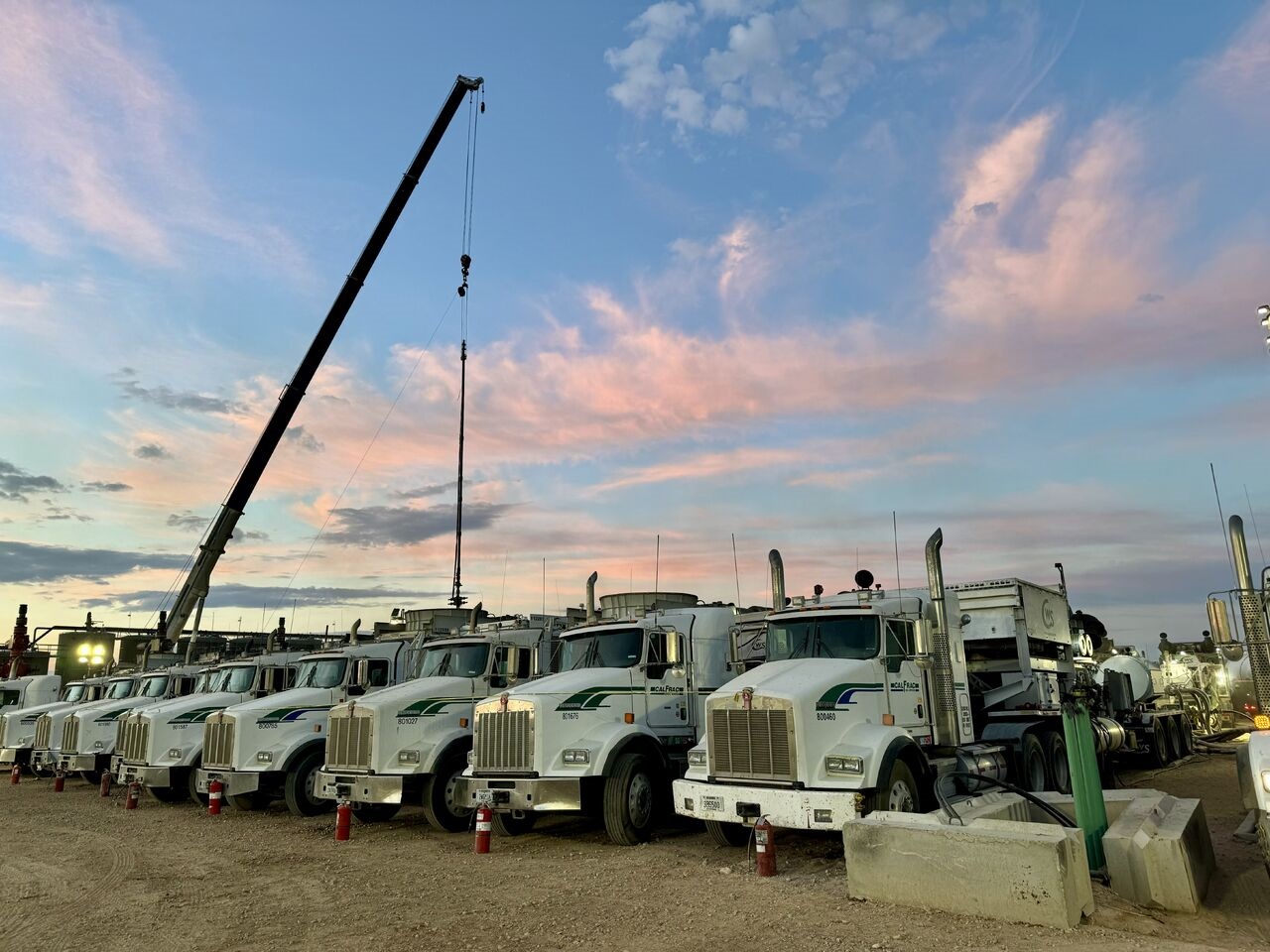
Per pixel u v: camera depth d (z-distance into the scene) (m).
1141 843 7.69
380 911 8.27
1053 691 15.64
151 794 18.98
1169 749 21.28
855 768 9.53
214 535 31.91
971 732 12.67
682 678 13.23
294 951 7.08
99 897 9.28
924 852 7.52
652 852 10.87
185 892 9.41
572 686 12.02
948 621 12.60
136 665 29.45
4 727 24.77
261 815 15.57
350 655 16.80
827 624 11.52
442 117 35.38
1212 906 7.75
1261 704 8.17
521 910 8.10
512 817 12.70
